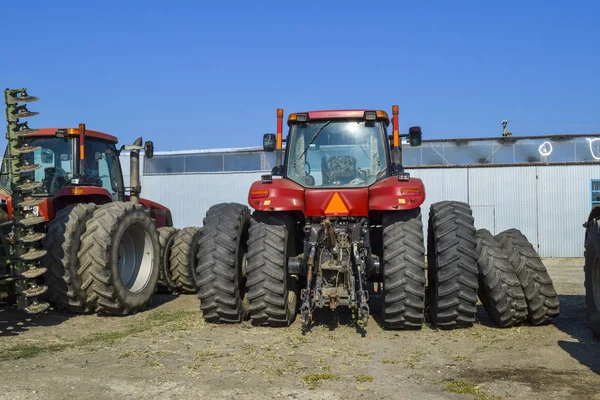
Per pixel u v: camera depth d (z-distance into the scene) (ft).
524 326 19.40
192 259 29.12
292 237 20.95
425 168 69.31
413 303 18.20
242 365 14.74
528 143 68.95
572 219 67.05
